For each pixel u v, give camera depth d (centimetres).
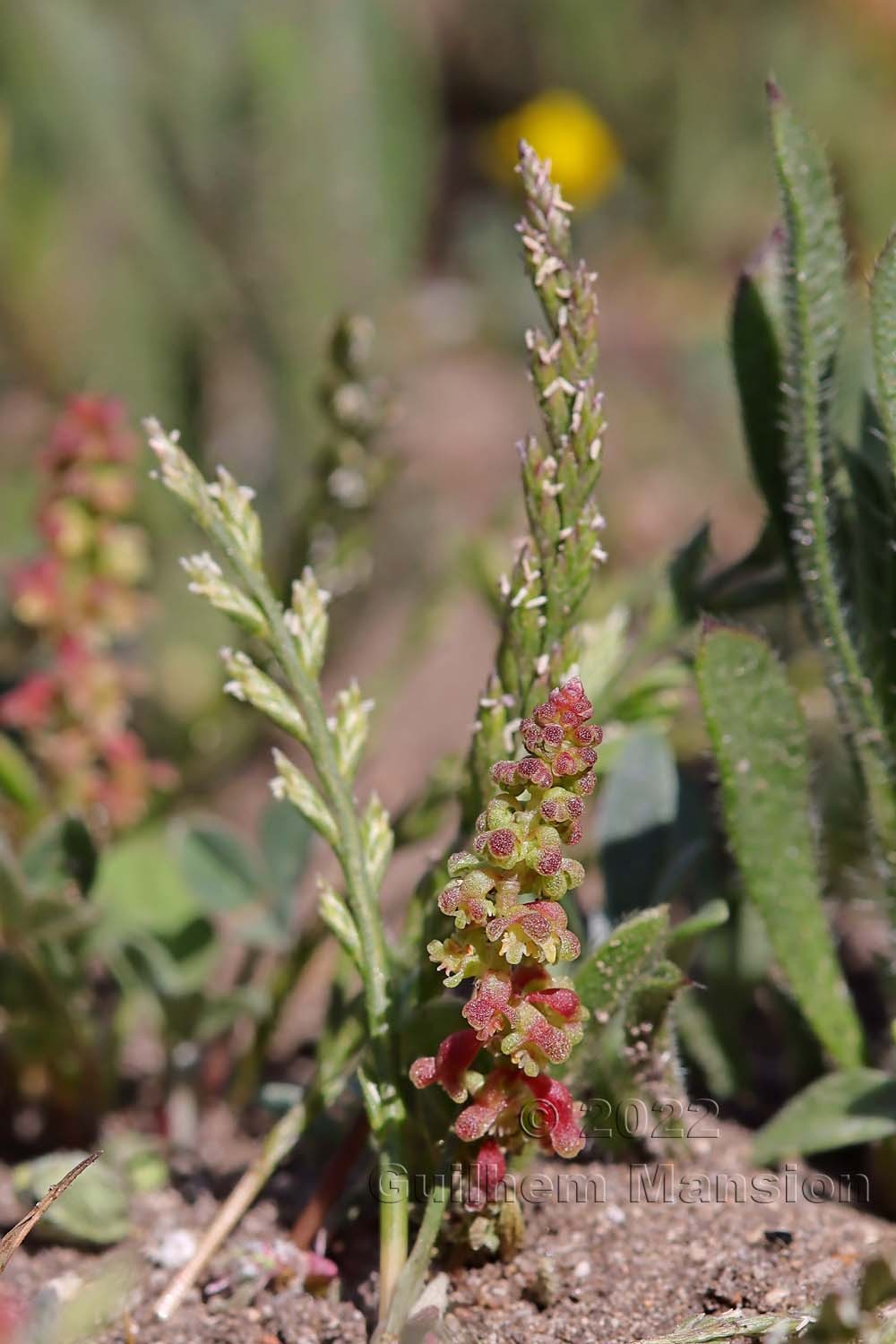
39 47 50
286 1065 32
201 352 52
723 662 27
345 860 26
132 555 32
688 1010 29
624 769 29
